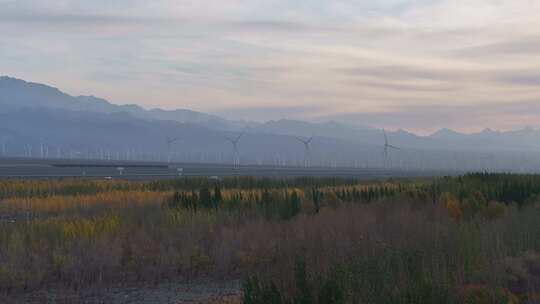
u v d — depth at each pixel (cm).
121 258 2469
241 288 1956
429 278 1605
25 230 2800
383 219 3050
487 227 2733
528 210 3378
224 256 2517
